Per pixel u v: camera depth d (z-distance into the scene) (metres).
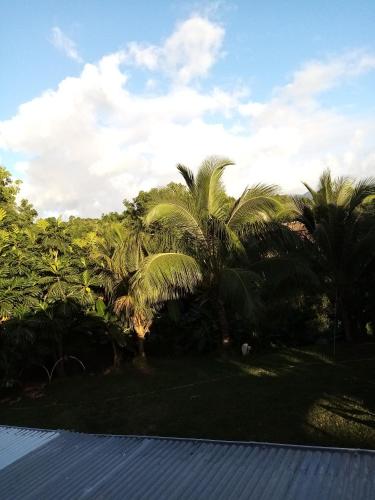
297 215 14.36
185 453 3.85
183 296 12.97
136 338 13.55
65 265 12.15
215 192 12.03
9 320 10.94
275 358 11.55
